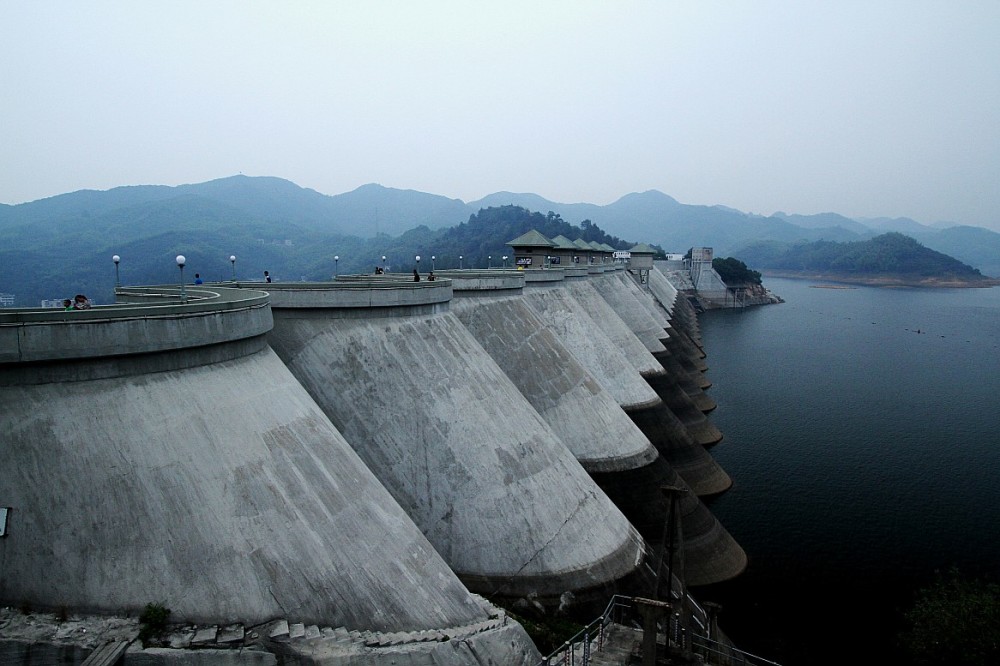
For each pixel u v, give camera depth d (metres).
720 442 56.94
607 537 26.64
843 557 36.78
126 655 11.34
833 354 100.81
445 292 28.48
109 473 12.51
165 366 14.27
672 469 39.38
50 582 11.59
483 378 27.28
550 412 36.06
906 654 28.33
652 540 34.28
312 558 14.41
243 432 14.92
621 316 72.62
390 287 24.91
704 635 22.16
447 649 15.37
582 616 23.95
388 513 17.53
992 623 26.09
